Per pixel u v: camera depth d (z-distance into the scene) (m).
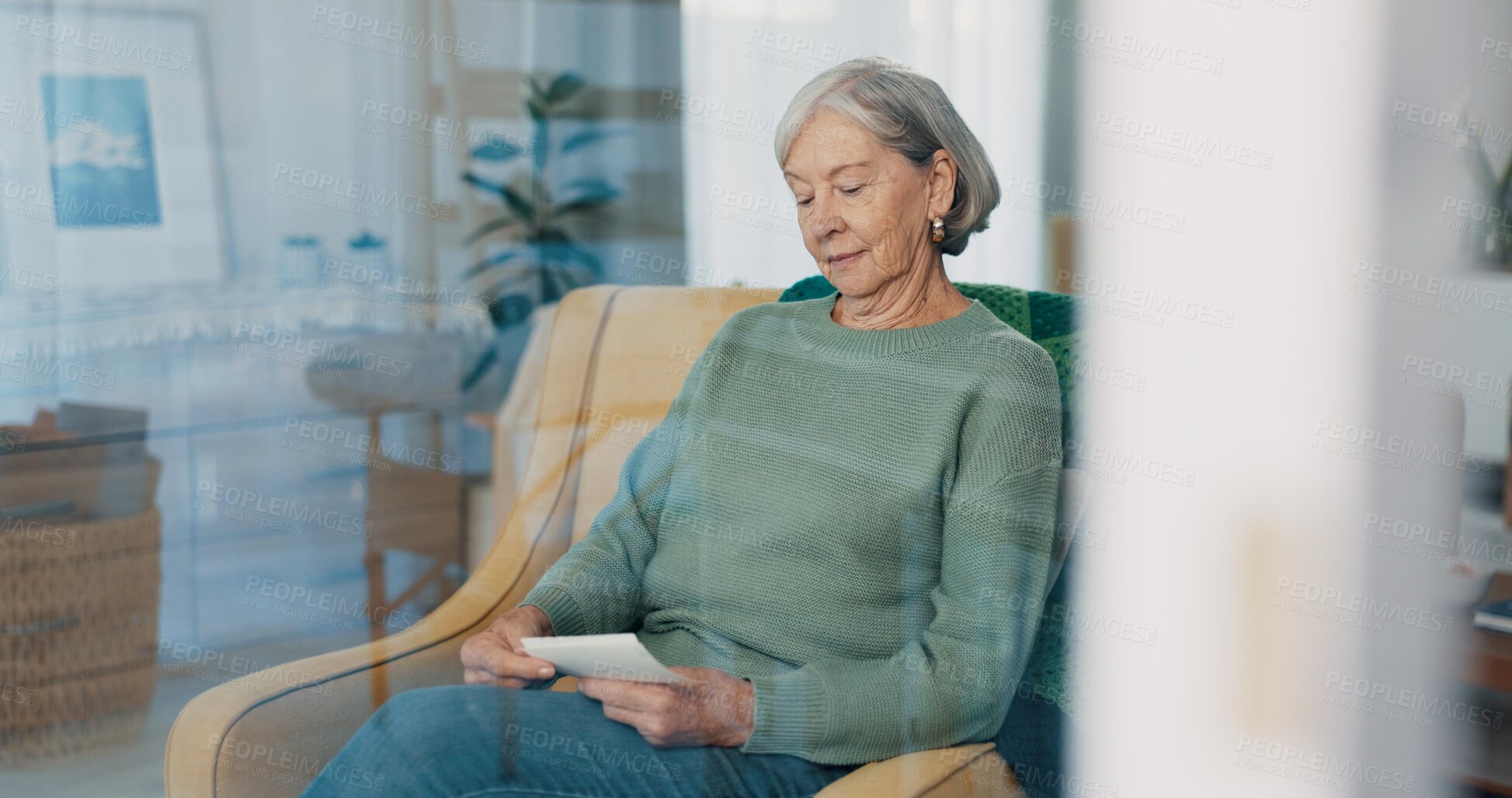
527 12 1.20
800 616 0.90
